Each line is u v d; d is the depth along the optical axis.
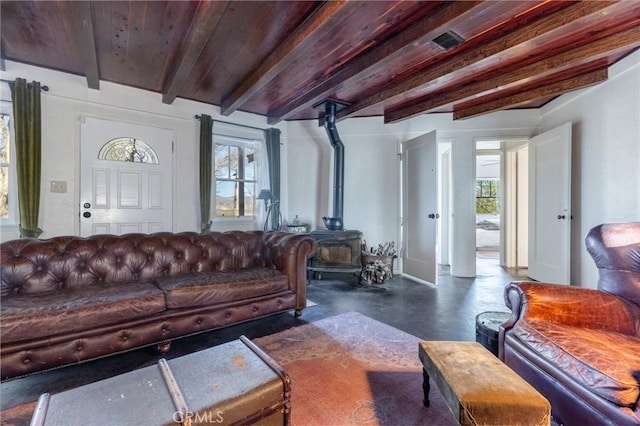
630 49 2.77
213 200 4.35
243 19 2.28
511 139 4.50
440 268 5.27
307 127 5.03
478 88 3.35
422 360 1.50
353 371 1.94
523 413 1.07
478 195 11.45
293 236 3.00
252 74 3.22
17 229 3.04
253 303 2.59
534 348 1.50
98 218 3.44
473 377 1.21
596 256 1.88
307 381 1.83
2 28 2.42
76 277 2.36
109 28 2.41
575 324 1.65
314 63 2.99
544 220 4.11
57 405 1.02
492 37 2.49
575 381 1.28
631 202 2.86
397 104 4.18
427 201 4.25
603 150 3.21
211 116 4.23
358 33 2.45
